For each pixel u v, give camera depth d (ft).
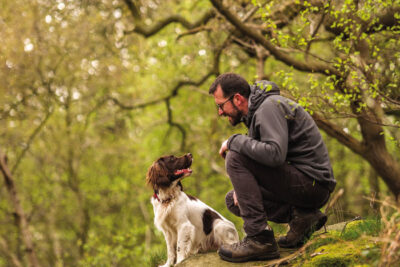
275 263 9.16
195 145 47.50
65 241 54.24
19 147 43.57
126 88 46.96
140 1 30.42
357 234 10.40
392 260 7.75
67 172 49.52
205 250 12.91
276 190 9.58
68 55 36.40
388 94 14.38
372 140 21.83
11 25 32.86
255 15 23.53
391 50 15.11
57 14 31.42
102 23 32.76
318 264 8.82
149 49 38.34
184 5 38.70
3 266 34.58
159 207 12.72
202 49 31.65
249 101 9.60
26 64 35.17
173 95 37.50
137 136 52.47
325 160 9.67
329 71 16.49
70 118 44.98
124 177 51.39
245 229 9.59
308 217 9.98
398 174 22.16
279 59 19.97
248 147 9.09
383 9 15.05
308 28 17.24
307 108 13.74
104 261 37.83
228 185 47.42
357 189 46.34
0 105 36.76
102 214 53.06
